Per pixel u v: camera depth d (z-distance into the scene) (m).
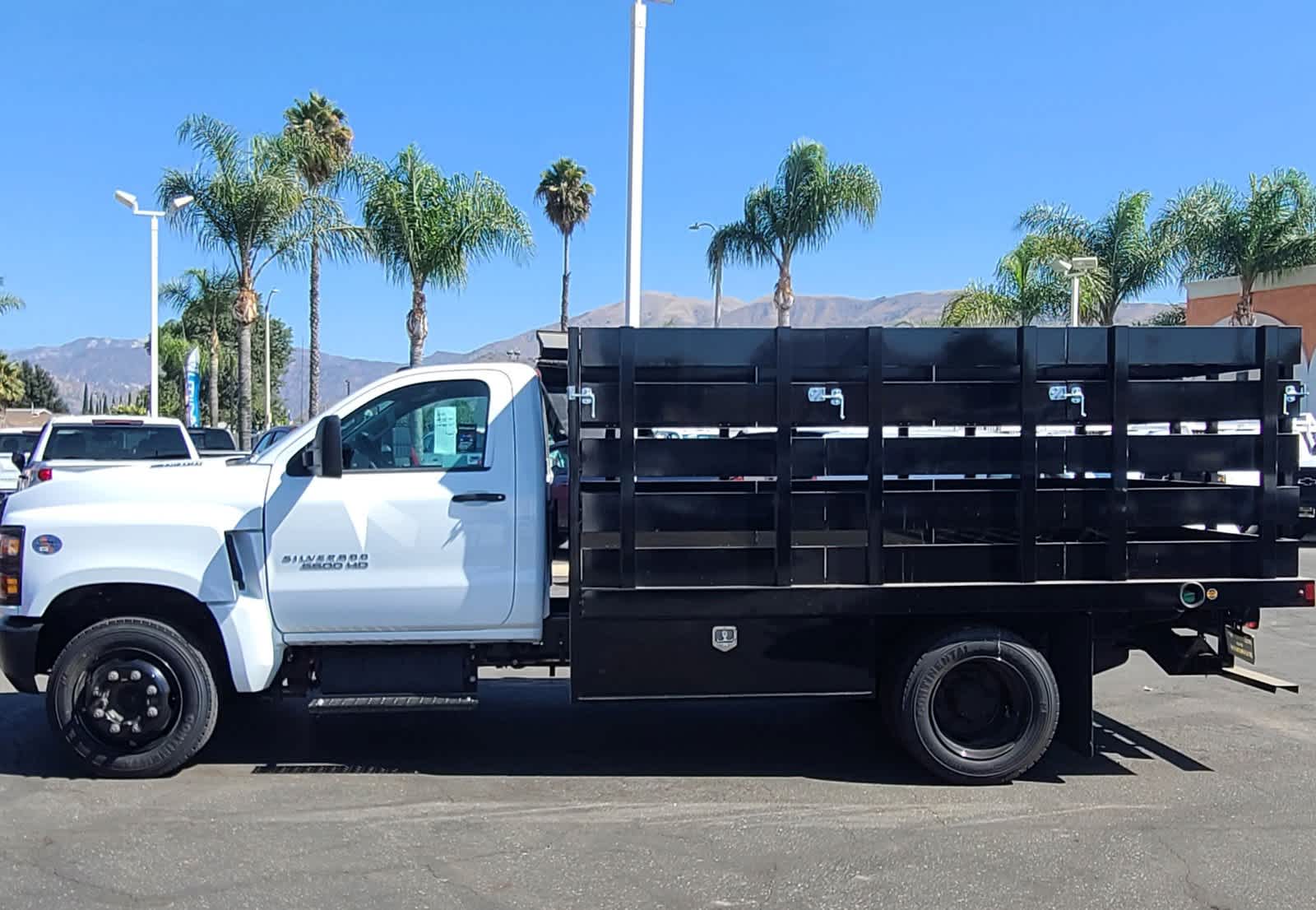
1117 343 5.83
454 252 20.02
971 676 6.05
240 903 4.39
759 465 5.73
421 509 5.95
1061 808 5.62
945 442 5.80
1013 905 4.42
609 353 5.66
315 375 29.66
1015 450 5.84
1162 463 5.88
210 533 5.88
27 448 20.34
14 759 6.29
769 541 5.82
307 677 6.18
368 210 20.06
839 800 5.75
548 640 6.18
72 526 5.87
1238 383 5.89
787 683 5.90
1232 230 24.81
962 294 27.41
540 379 6.23
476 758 6.47
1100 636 6.21
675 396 5.68
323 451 5.69
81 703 5.88
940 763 5.94
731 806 5.63
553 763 6.38
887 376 6.05
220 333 44.47
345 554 5.93
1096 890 4.57
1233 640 6.06
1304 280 26.97
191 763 6.29
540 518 6.01
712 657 5.87
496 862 4.83
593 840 5.12
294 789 5.85
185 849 4.96
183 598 6.03
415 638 6.03
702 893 4.52
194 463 6.47
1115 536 5.86
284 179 22.58
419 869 4.75
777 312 21.28
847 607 5.79
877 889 4.57
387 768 6.24
